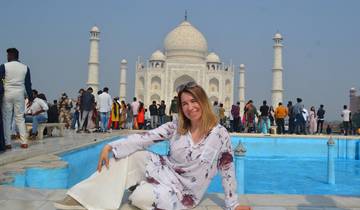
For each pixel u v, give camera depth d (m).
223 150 3.91
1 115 9.20
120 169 3.86
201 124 3.83
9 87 9.42
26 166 7.21
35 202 4.69
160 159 3.99
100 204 3.78
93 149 12.91
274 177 11.70
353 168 14.12
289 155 18.30
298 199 5.15
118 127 23.39
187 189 3.89
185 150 3.80
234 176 3.93
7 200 4.76
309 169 13.51
